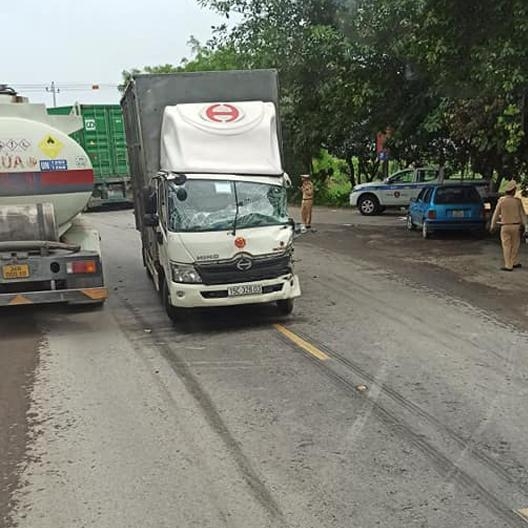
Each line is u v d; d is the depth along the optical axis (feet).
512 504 13.26
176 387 20.93
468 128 52.54
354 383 20.77
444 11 39.37
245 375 21.90
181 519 12.97
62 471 15.23
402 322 28.58
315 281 38.70
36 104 29.89
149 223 29.84
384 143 72.23
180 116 29.27
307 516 12.94
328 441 16.46
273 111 30.35
